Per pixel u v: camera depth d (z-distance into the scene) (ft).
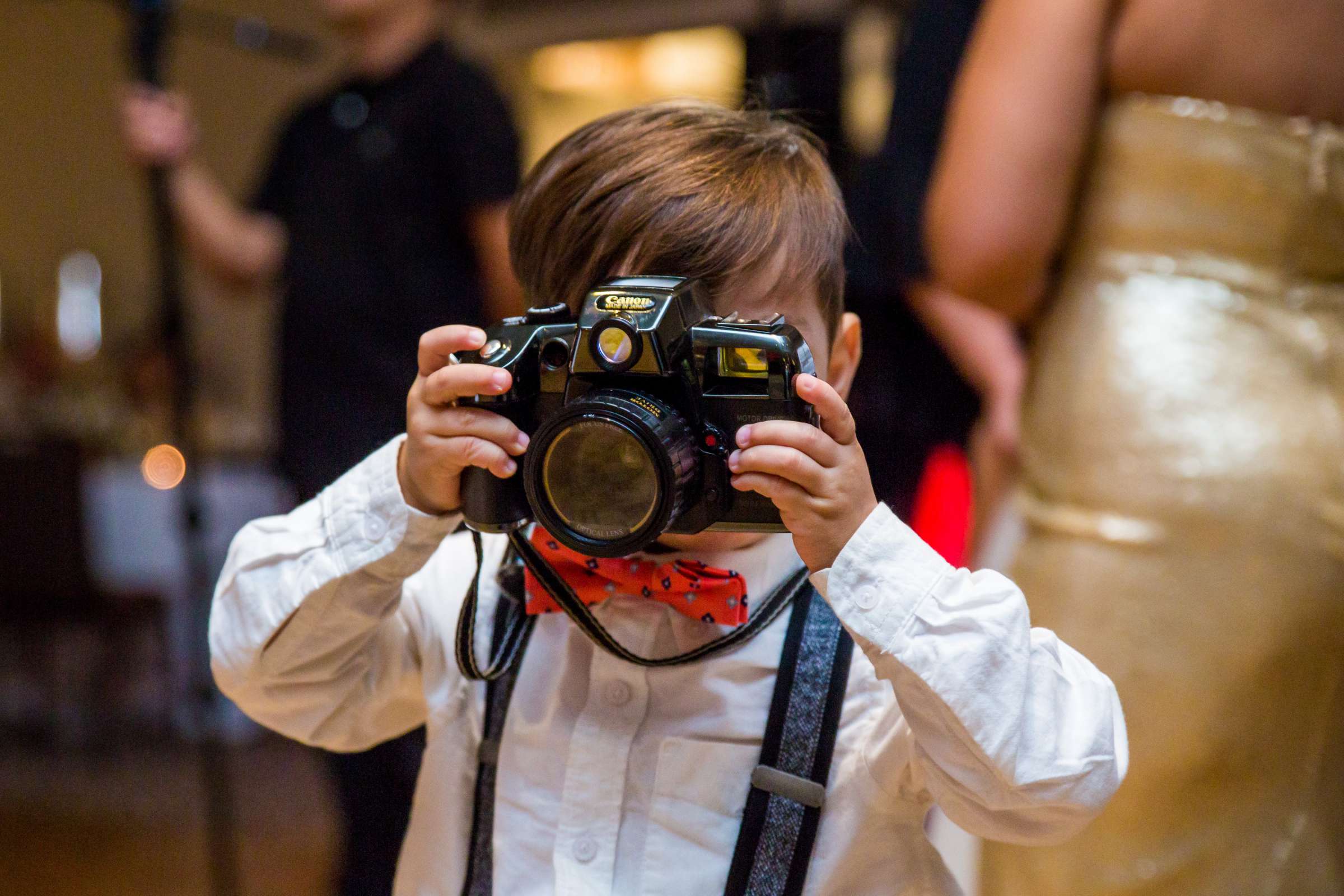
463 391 2.65
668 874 2.90
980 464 5.93
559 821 2.99
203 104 16.70
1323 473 3.96
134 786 10.35
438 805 3.23
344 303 6.46
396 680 3.32
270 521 3.12
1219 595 3.97
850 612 2.64
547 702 3.10
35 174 17.24
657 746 2.97
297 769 10.99
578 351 2.58
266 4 16.61
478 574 2.87
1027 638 2.68
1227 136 4.08
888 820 2.94
